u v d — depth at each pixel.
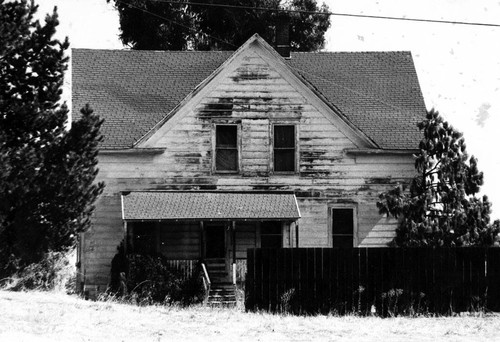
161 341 20.12
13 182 29.06
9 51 29.73
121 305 26.72
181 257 37.62
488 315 27.48
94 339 19.67
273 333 22.19
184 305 33.06
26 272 29.45
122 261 35.50
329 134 38.53
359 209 38.41
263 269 27.38
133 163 37.81
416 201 35.38
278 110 38.47
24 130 30.20
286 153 38.47
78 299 27.03
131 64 42.03
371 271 27.56
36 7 30.86
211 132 38.16
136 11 58.03
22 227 29.45
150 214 36.16
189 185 37.91
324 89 41.75
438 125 36.16
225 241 37.97
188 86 41.12
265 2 58.88
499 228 34.59
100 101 39.81
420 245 34.66
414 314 27.52
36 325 20.48
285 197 37.72
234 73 38.41
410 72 43.09
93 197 30.95
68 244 30.19
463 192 35.41
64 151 30.56
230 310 28.86
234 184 38.12
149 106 39.88
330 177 38.47
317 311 27.31
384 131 39.56
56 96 30.80
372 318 26.22
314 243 38.25
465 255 27.98
